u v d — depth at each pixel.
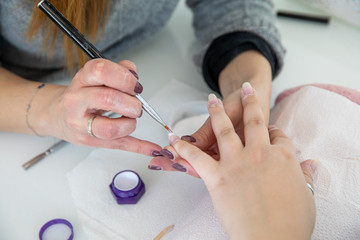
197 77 0.83
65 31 0.52
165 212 0.57
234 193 0.44
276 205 0.41
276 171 0.44
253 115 0.51
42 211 0.58
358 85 0.80
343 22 0.98
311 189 0.47
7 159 0.66
